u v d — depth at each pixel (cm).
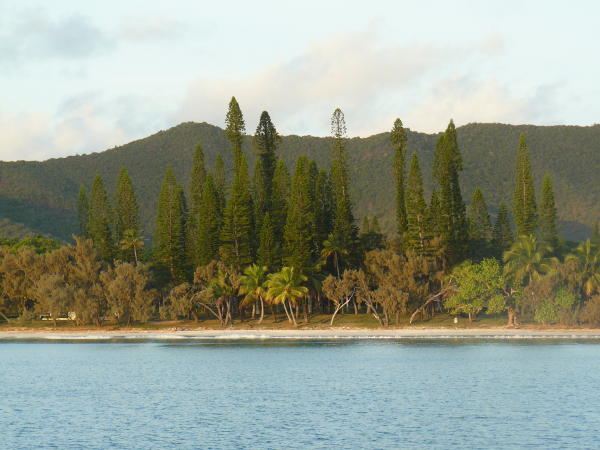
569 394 7969
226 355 11875
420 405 7475
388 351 11881
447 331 13438
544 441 5934
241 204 15000
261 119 17238
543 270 13462
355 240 15462
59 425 6725
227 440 6059
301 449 5750
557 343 12300
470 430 6334
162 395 8306
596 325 13338
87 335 14750
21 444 6038
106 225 16712
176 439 6119
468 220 15762
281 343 13300
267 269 14712
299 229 14350
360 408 7338
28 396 8344
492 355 11175
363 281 13912
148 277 14825
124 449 5834
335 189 16300
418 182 14625
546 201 15488
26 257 15638
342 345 12762
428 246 14512
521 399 7731
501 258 15938
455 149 15150
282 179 16100
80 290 14588
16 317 17088
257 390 8538
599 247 13225
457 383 8806
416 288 13650
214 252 15288
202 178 17050
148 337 14425
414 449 5731
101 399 8088
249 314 15962
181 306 14350
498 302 12888
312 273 14762
